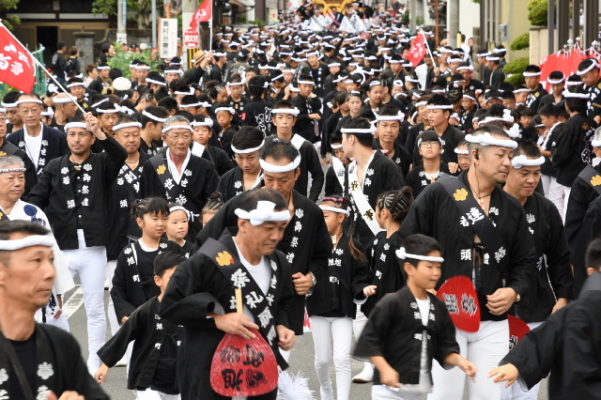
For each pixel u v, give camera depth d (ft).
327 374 40.52
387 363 30.94
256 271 28.71
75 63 165.17
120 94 103.09
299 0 518.37
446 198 34.19
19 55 56.75
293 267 35.45
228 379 27.94
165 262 35.14
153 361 35.32
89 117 48.08
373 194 48.37
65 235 48.57
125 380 45.42
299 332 32.60
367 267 40.06
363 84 114.11
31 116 59.41
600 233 42.80
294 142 52.75
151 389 35.58
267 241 27.78
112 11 248.11
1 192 42.86
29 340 22.24
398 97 102.68
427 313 31.65
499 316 33.83
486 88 111.14
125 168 52.49
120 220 51.29
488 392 33.73
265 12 440.45
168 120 50.70
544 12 132.67
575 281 43.88
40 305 22.20
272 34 285.02
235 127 78.18
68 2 260.83
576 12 112.47
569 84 66.28
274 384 28.32
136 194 51.93
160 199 41.04
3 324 22.00
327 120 86.02
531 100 97.60
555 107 70.49
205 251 28.30
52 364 22.22
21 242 21.90
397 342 31.42
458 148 52.54
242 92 97.35
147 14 248.32
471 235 33.83
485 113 64.54
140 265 40.83
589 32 104.58
